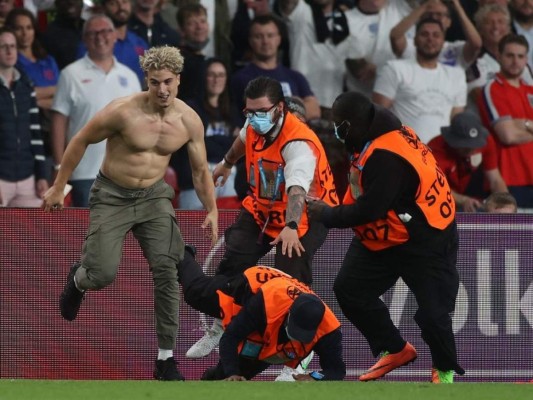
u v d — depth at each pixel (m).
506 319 25.08
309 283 21.55
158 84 19.50
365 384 18.06
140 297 24.88
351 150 19.86
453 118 31.03
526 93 33.03
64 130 30.78
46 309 24.83
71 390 17.20
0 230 24.77
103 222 20.52
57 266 24.81
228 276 21.64
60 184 20.47
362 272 20.69
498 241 25.03
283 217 21.30
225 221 24.72
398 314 24.95
